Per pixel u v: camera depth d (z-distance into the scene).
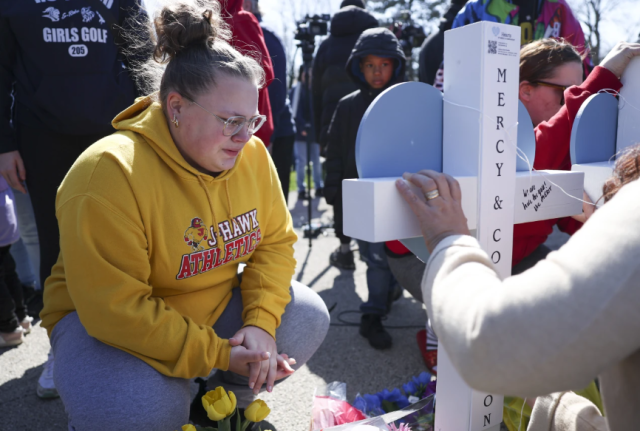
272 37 3.18
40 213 1.99
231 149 1.25
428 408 1.40
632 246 0.59
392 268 2.13
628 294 0.58
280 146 3.68
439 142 1.19
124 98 1.94
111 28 1.88
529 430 1.11
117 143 1.24
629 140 1.54
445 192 0.98
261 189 1.52
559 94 1.76
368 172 1.12
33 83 1.88
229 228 1.38
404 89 1.12
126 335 1.20
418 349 2.35
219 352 1.29
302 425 1.74
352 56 2.66
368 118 1.09
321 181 6.71
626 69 1.54
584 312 0.59
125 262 1.20
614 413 0.77
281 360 1.38
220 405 1.16
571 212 1.35
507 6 2.85
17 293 2.47
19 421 1.78
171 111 1.23
